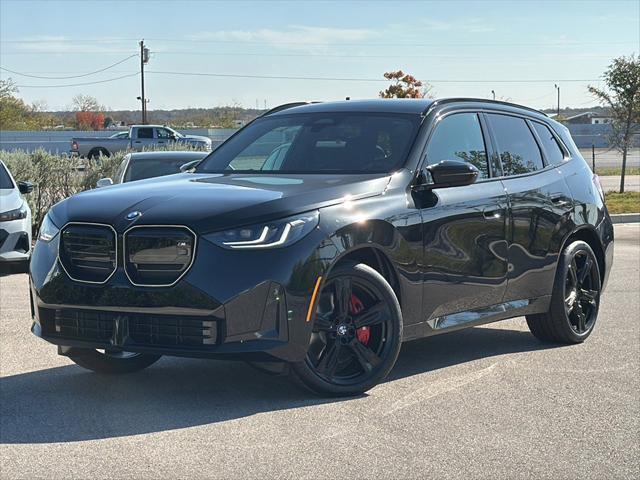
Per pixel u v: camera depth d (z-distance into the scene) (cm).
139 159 1298
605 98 2703
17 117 8006
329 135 670
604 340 777
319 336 574
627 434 518
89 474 448
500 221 685
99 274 553
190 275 527
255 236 536
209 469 456
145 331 541
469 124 698
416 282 617
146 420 537
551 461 472
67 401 579
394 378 639
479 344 762
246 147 698
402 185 619
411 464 465
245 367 670
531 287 719
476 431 520
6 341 762
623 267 1227
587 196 786
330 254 557
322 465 462
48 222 584
